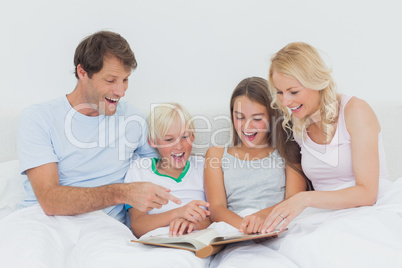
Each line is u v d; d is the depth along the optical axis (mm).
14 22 1859
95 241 1138
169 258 1018
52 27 1862
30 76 1888
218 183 1501
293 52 1272
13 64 1880
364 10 1876
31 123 1376
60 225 1213
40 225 1153
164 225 1342
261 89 1469
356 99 1319
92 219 1276
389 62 1901
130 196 1231
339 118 1327
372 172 1229
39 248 1026
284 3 1868
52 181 1321
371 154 1242
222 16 1869
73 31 1862
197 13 1865
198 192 1530
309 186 1516
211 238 1097
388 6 1872
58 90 1896
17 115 1706
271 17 1874
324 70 1277
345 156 1324
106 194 1248
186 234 1152
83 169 1433
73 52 1872
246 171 1503
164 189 1211
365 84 1915
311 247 998
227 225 1287
